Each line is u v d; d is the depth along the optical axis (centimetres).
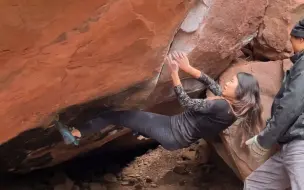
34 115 370
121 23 337
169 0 347
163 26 362
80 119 405
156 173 599
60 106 373
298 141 365
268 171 405
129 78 383
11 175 529
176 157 627
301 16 520
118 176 596
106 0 314
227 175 575
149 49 372
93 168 600
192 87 472
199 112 401
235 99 410
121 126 465
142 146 639
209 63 462
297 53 382
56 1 294
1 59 309
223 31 449
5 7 281
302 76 360
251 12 472
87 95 376
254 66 496
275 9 521
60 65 336
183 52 436
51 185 539
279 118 361
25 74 327
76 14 308
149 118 417
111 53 353
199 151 605
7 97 336
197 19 430
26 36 302
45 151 454
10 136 379
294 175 369
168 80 438
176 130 411
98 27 327
